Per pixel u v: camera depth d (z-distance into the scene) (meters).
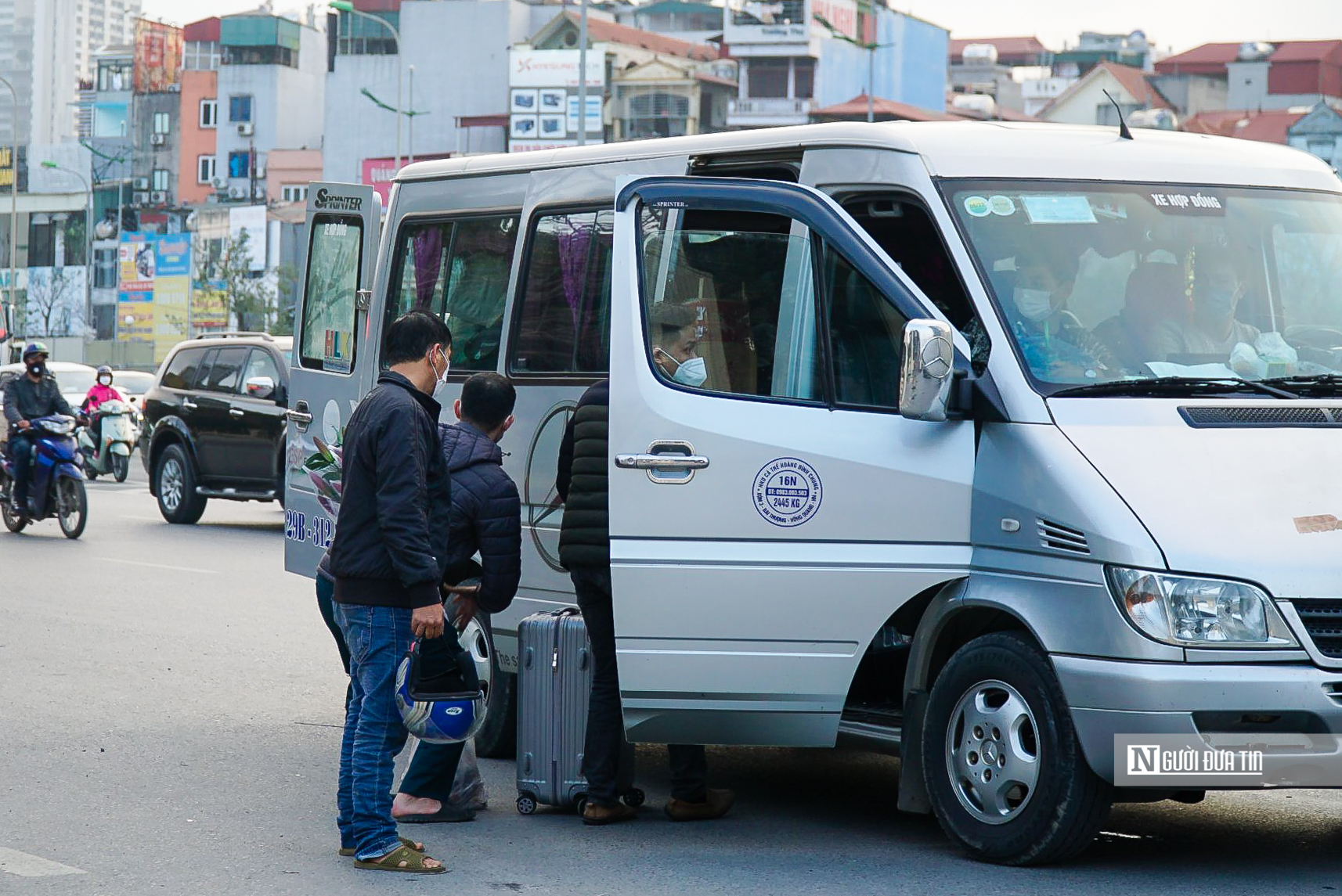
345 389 10.79
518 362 9.44
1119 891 6.58
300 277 11.45
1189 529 6.54
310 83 116.88
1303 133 115.00
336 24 104.75
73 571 17.70
